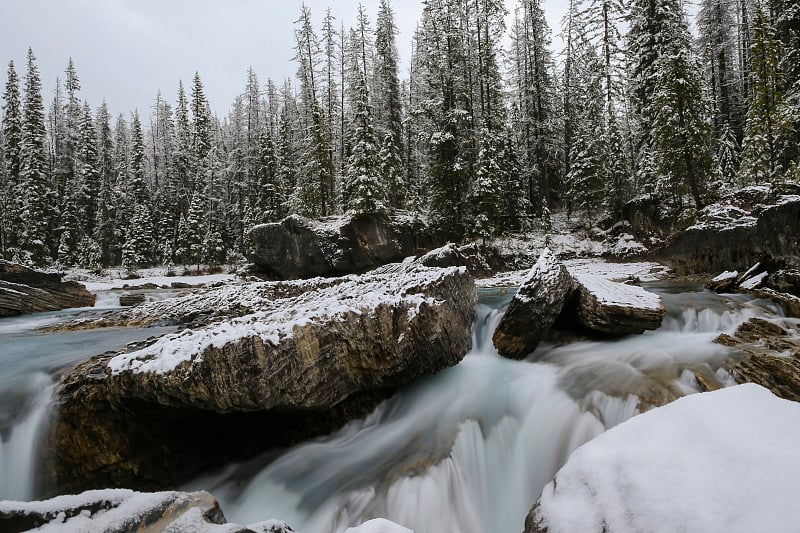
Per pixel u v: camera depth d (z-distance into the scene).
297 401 6.64
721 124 37.38
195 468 6.80
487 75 33.59
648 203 28.03
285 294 16.56
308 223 30.06
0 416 6.62
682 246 21.77
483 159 28.48
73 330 13.66
